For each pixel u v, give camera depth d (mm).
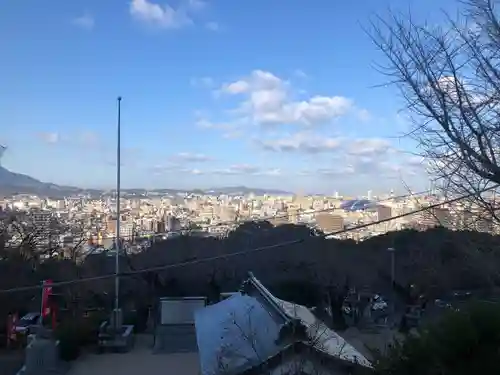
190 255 49688
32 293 44938
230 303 22688
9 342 39469
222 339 16656
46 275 46281
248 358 14023
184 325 37812
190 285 49688
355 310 47781
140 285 49219
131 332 40594
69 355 34125
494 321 8227
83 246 61219
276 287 48094
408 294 44469
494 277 10375
